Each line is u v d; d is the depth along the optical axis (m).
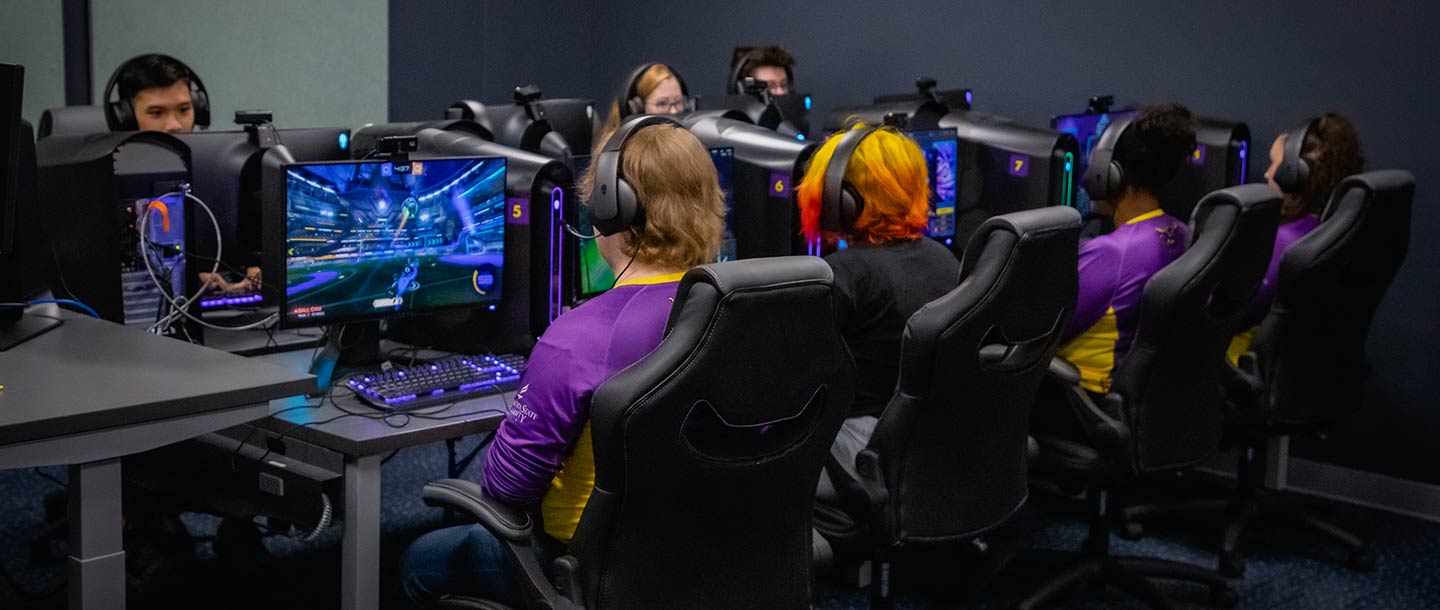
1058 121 3.95
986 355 2.33
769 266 1.58
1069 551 3.12
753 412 1.60
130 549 2.78
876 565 2.36
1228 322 2.67
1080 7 4.48
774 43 5.50
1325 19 3.87
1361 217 2.87
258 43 5.33
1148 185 2.80
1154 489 3.73
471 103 3.69
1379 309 3.81
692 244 1.77
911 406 2.13
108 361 2.02
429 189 2.47
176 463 2.39
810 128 5.32
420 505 3.53
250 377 1.95
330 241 2.34
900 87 5.08
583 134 3.97
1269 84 4.02
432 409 2.25
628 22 6.10
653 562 1.64
